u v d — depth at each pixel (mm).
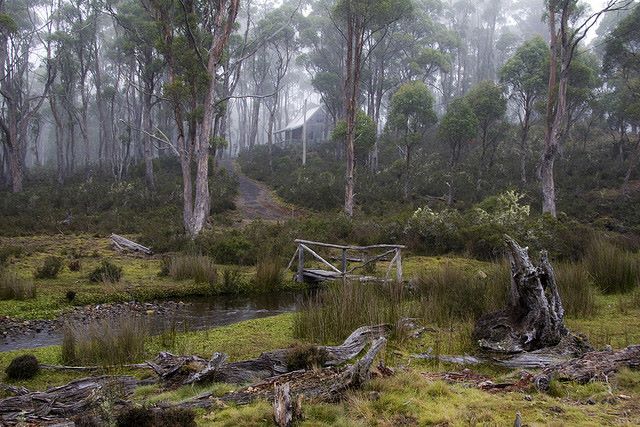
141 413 3432
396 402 3844
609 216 23547
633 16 27453
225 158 56750
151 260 14734
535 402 3859
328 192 29422
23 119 32156
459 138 29344
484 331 5879
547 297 5758
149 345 6598
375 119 45312
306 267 13406
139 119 45344
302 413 3598
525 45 30250
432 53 40781
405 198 28312
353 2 24016
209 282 11430
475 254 15422
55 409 3988
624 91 33500
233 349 6340
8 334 7684
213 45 19531
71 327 6609
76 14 39312
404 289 9172
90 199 27734
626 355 4730
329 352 5184
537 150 34781
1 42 34875
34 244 17203
